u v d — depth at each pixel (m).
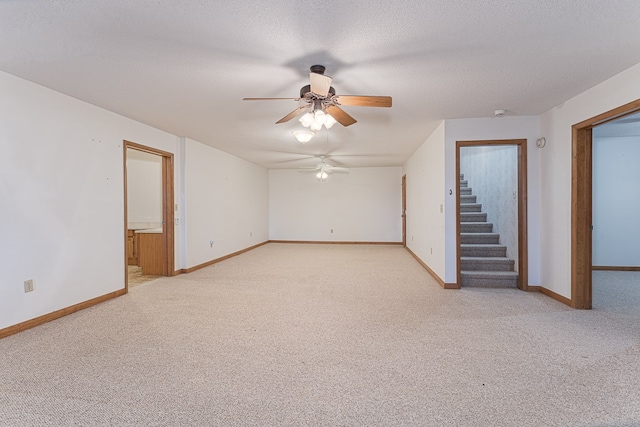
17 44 2.24
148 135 4.48
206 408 1.78
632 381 2.01
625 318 3.13
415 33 2.12
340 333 2.80
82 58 2.46
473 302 3.67
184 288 4.30
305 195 9.35
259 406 1.80
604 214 5.46
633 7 1.84
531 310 3.38
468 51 2.37
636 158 5.37
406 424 1.65
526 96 3.37
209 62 2.52
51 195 3.14
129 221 6.80
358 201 9.12
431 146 5.03
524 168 4.11
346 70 2.66
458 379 2.06
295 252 7.60
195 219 5.50
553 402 1.81
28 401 1.83
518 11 1.88
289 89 3.09
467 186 6.92
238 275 5.09
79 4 1.78
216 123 4.34
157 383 2.02
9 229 2.78
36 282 3.00
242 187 7.52
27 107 2.91
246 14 1.89
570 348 2.48
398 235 8.97
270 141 5.55
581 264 3.41
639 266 5.39
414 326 2.96
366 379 2.07
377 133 5.01
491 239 5.19
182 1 1.76
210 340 2.66
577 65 2.63
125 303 3.66
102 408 1.77
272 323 3.04
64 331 2.84
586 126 3.26
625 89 2.75
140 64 2.56
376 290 4.20
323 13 1.89
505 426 1.62
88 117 3.53
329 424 1.65
